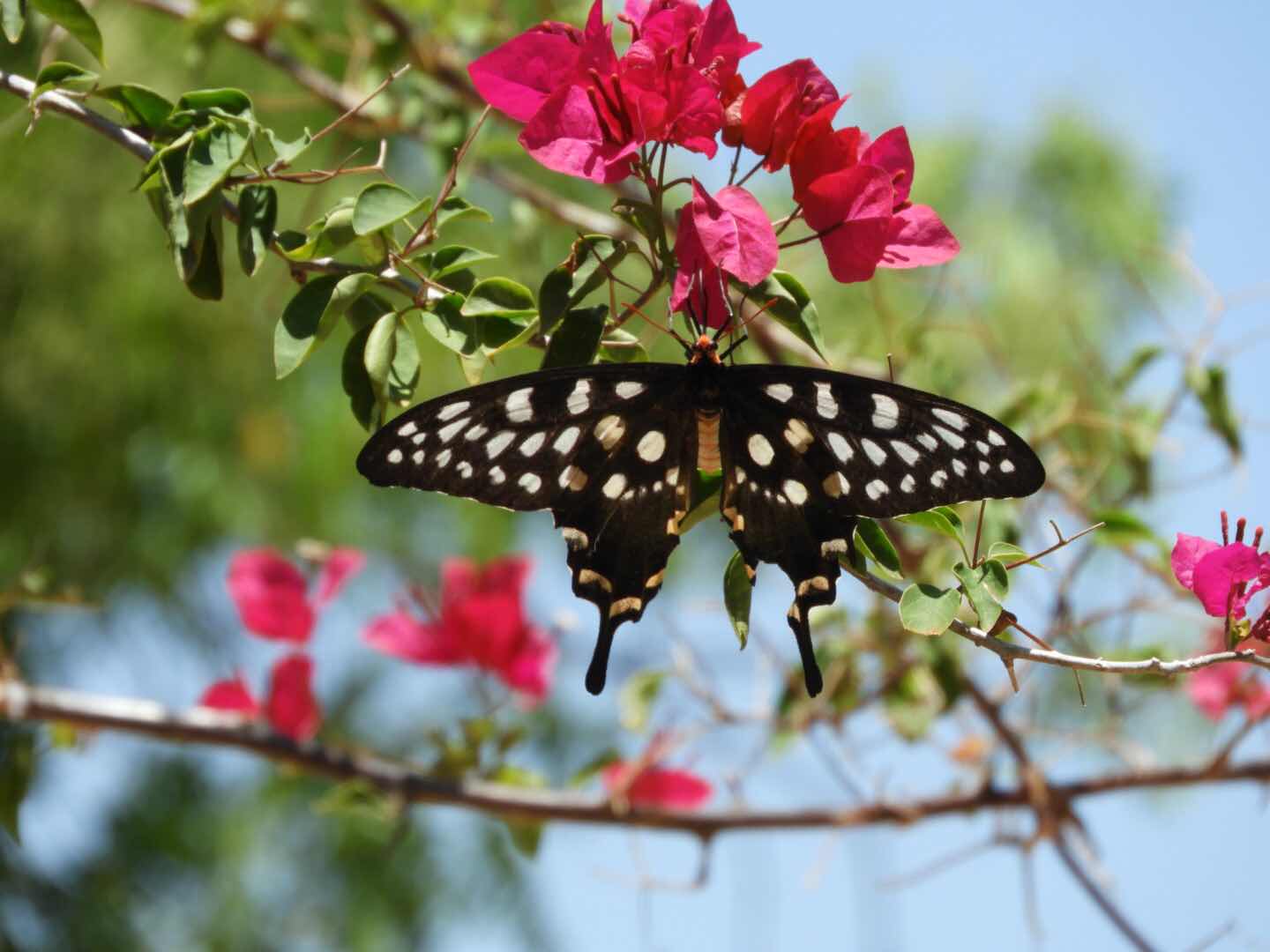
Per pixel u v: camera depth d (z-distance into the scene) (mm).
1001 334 1249
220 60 1211
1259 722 912
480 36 1014
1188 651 979
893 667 942
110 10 1188
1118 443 944
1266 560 741
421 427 749
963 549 743
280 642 936
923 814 924
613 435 764
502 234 1255
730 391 761
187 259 742
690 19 755
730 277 744
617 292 1015
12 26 771
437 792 911
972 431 746
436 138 1004
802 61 749
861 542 759
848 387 757
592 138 738
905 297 1179
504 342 756
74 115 757
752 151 749
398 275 752
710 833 920
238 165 745
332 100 1006
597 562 762
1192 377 934
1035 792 919
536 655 943
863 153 757
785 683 941
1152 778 914
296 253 753
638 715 946
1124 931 902
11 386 1256
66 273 1250
